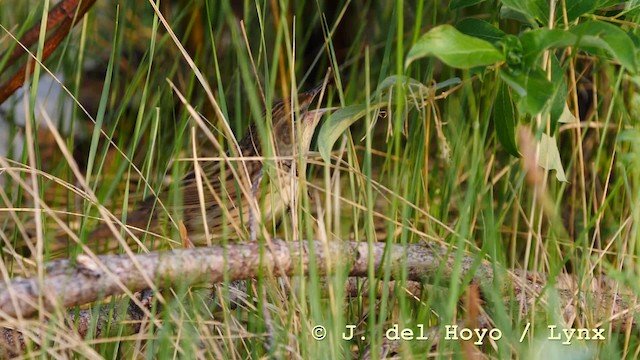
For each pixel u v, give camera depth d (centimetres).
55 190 905
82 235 628
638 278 596
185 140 911
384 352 608
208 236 628
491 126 845
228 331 575
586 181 842
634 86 801
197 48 941
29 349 537
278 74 981
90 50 1032
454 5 645
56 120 985
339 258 569
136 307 650
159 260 551
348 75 1027
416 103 651
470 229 696
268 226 786
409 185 727
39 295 520
